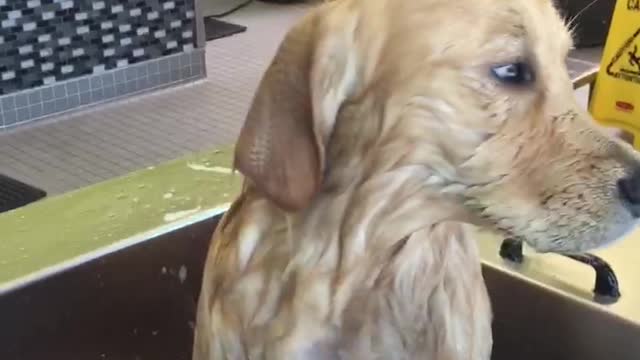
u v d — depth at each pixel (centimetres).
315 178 62
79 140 151
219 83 176
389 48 62
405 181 64
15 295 80
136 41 168
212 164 103
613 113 103
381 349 68
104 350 87
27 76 156
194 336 84
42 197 129
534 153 63
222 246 70
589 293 79
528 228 64
